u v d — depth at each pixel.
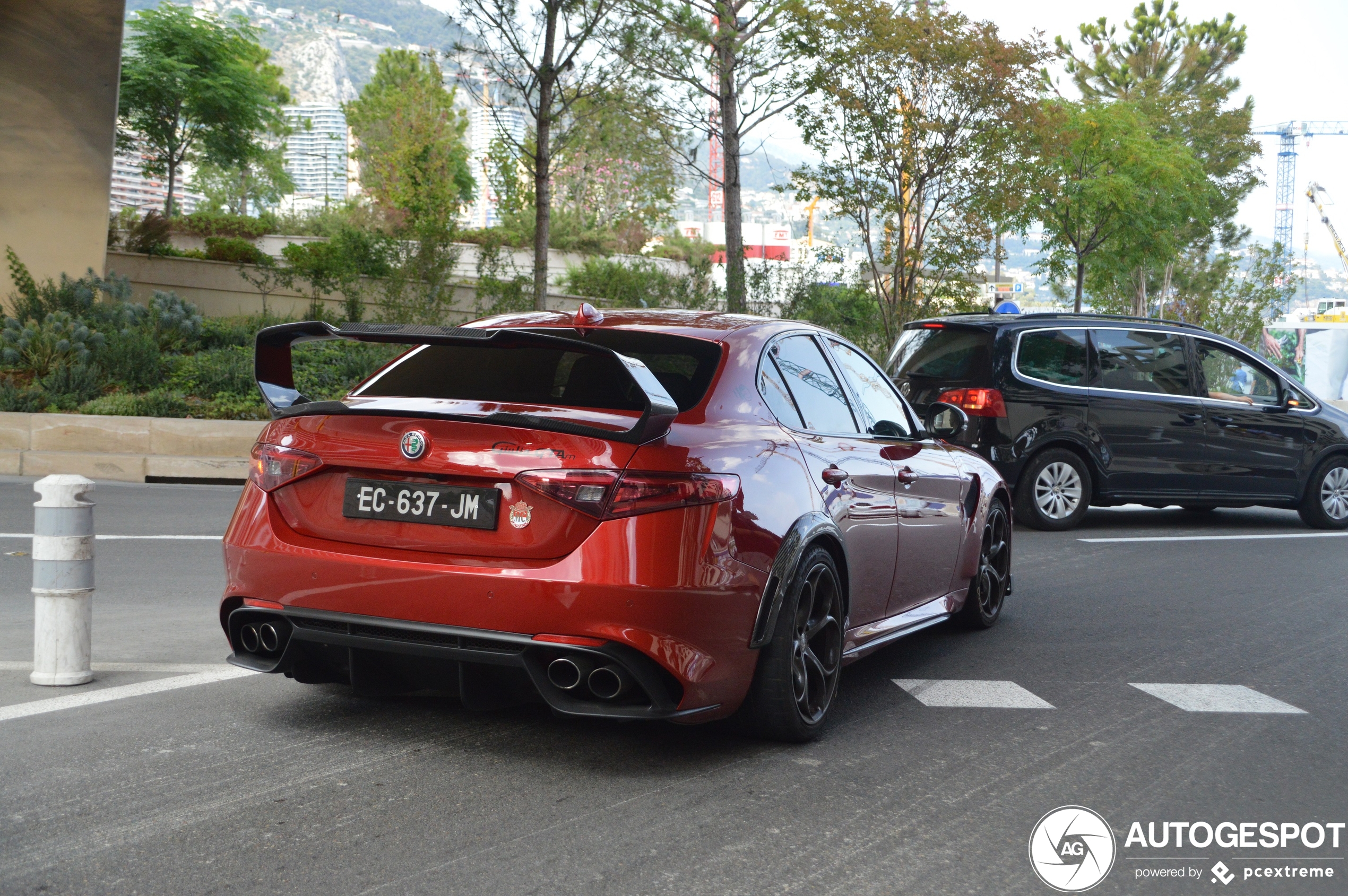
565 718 4.44
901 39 18.97
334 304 24.58
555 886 2.95
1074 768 4.09
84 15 18.72
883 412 5.46
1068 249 27.08
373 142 52.47
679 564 3.60
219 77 36.75
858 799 3.68
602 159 21.94
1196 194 26.55
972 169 20.00
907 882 3.05
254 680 4.88
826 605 4.39
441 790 3.63
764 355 4.46
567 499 3.58
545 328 4.56
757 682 4.05
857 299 21.88
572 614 3.54
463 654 3.63
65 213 19.09
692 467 3.70
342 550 3.83
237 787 3.59
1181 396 10.90
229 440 12.30
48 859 3.02
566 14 17.81
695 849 3.22
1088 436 10.52
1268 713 4.90
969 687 5.23
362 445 3.84
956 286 21.28
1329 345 47.84
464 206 55.16
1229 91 42.16
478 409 3.81
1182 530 11.10
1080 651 6.04
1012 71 19.33
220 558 7.84
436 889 2.90
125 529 8.88
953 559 5.89
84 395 13.83
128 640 5.56
